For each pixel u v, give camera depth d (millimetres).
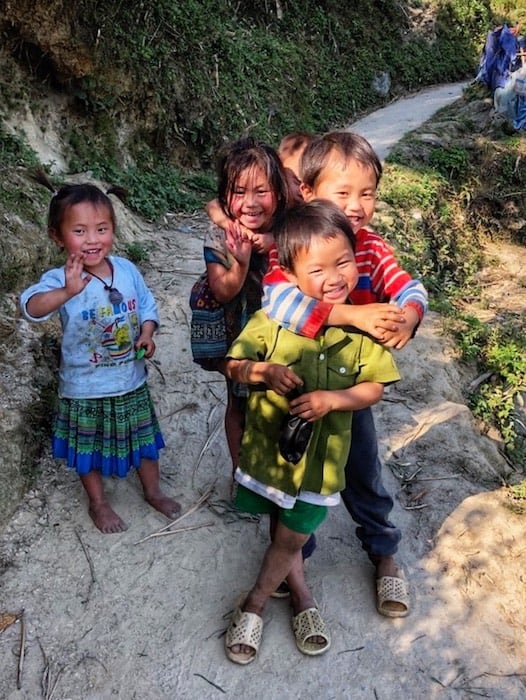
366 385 2453
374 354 2439
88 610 2832
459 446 4117
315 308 2326
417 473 3844
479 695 2689
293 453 2381
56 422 3105
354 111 15359
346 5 17047
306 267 2283
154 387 4203
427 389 4750
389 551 2955
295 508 2510
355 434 2742
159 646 2727
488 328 6203
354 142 2529
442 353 5395
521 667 2830
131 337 3039
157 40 8688
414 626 2914
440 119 13578
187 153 8977
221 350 2900
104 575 2975
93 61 7227
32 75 6887
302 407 2359
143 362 3152
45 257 4523
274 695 2600
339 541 3303
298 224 2271
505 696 2701
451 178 10992
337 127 14164
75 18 6930
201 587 2980
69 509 3254
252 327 2465
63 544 3082
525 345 6277
